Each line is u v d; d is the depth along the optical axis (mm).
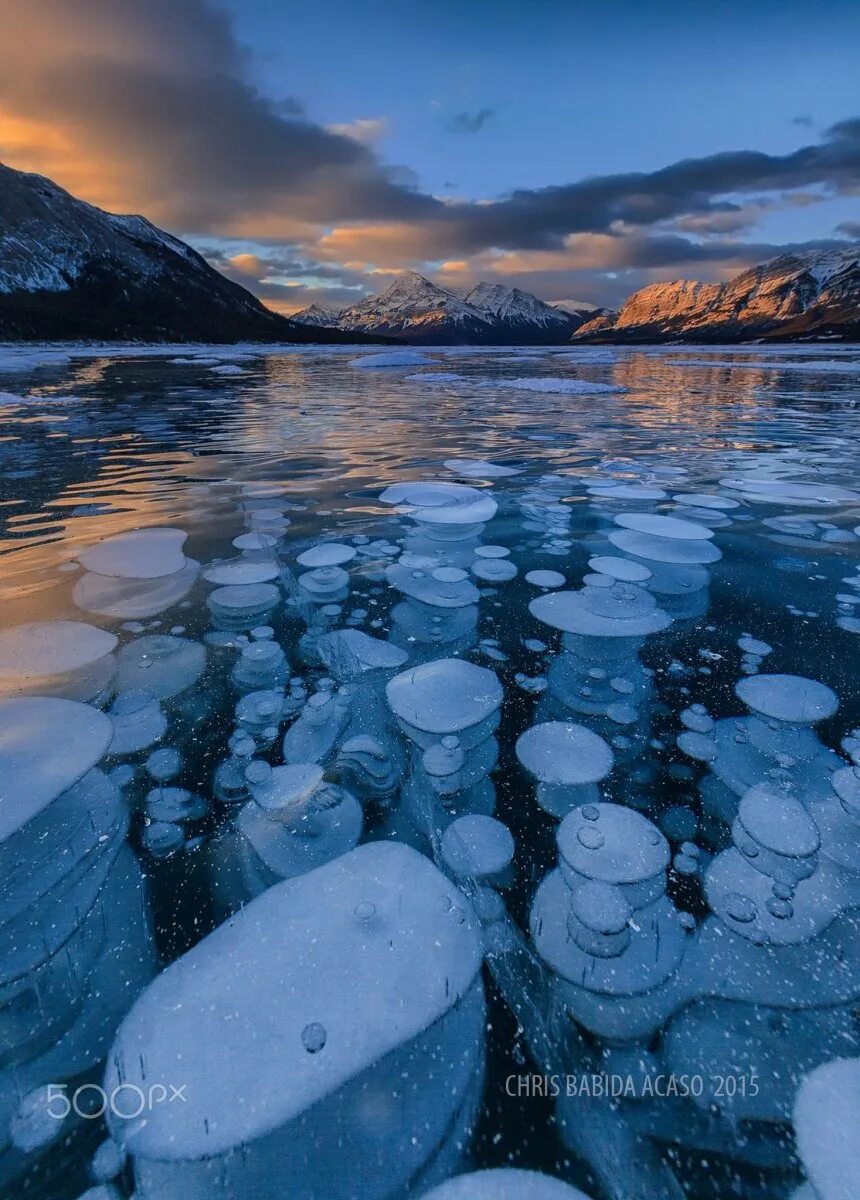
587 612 1687
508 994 701
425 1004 679
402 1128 574
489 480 3209
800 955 763
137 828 938
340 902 802
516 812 991
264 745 1137
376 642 1520
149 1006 673
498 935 775
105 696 1264
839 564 2023
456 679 1355
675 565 2018
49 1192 539
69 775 1003
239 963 718
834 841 932
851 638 1546
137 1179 542
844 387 9008
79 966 726
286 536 2273
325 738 1158
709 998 712
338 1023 653
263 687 1315
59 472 3295
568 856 897
